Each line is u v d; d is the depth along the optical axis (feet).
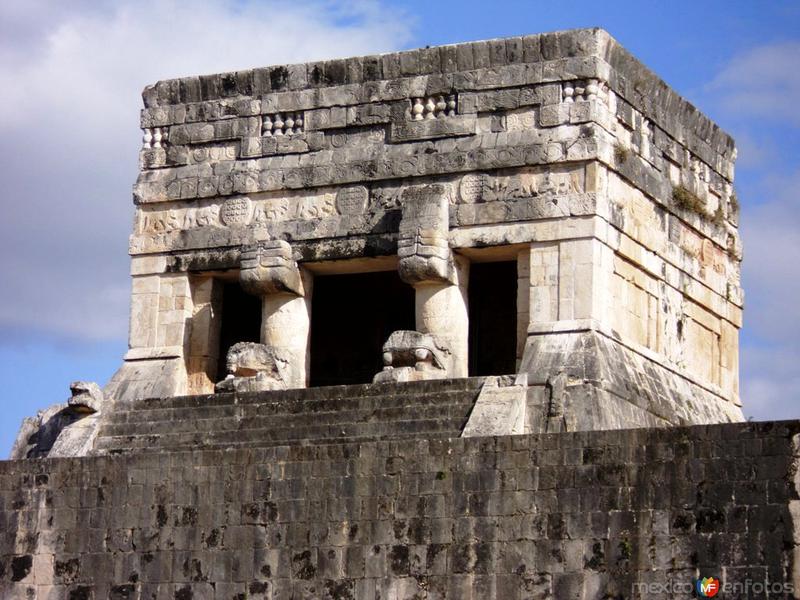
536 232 164.76
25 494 145.69
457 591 131.85
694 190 179.32
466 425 149.38
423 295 167.84
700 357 179.01
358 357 190.19
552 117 166.81
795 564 123.13
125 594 140.97
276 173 175.32
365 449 137.28
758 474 125.29
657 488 127.85
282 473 138.62
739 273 186.91
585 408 153.48
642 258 169.78
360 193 172.35
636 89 171.63
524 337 164.55
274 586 136.77
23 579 144.15
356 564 134.82
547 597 129.39
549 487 131.13
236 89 178.81
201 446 156.04
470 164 168.25
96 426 161.68
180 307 176.24
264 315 173.68
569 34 167.73
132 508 142.31
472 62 170.71
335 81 175.63
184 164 179.11
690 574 125.59
